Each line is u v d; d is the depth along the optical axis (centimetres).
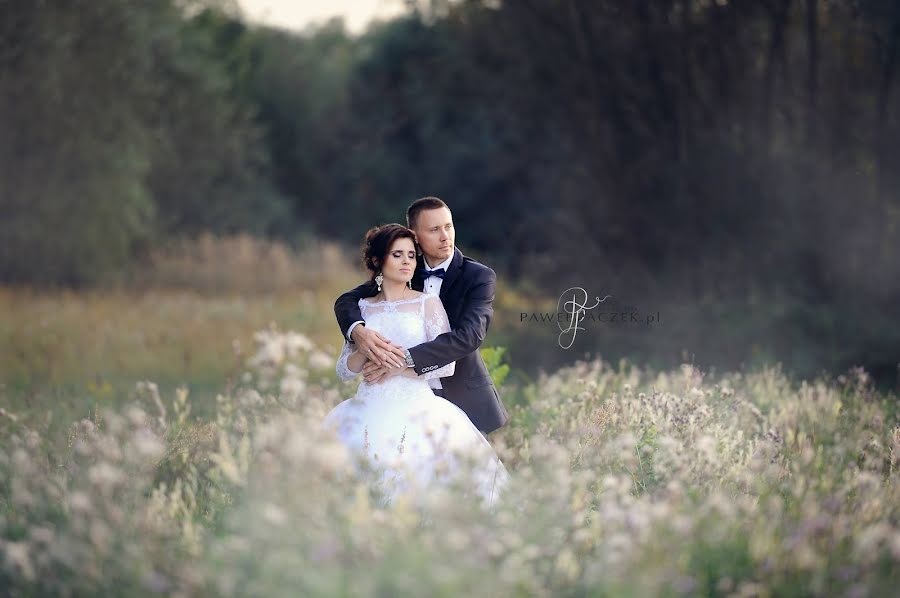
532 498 510
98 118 2930
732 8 1722
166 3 4216
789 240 1639
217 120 4425
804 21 1644
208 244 3206
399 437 643
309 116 6000
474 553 418
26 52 2717
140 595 429
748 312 1523
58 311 1931
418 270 731
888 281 1534
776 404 938
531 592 432
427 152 4416
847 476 605
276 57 6253
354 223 5056
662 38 1831
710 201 1775
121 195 3050
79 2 2908
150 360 1420
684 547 465
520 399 1047
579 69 2042
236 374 1132
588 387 859
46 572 458
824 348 1344
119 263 3083
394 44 4578
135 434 614
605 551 448
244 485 500
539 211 2912
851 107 1569
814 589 429
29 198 2798
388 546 437
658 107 1928
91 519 473
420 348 664
